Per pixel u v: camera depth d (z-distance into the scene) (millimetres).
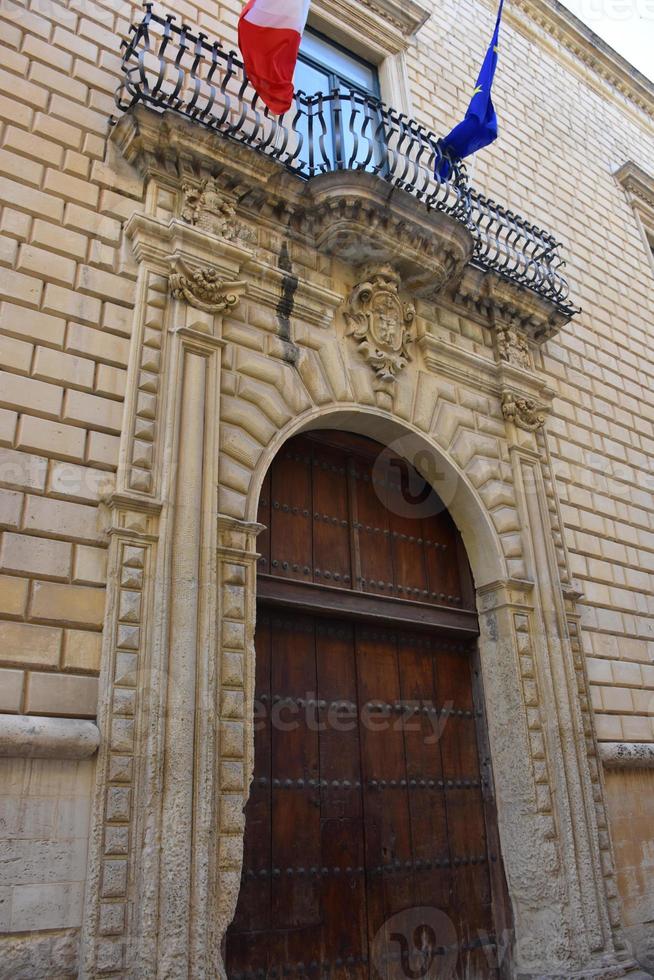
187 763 4918
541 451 8906
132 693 4926
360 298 7598
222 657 5438
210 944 4711
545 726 7344
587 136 12977
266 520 6863
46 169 6000
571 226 11508
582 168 12453
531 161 11508
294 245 7367
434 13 11172
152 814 4695
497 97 11570
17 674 4652
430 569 7949
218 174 6766
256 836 5879
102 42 6785
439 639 7762
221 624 5523
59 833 4480
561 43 13594
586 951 6590
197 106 7211
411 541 7922
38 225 5777
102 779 4648
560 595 8016
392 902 6410
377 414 7332
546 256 9547
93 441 5457
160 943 4488
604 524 9297
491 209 9023
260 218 7160
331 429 7523
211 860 4867
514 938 6766
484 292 8781
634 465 10156
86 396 5539
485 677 7660
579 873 6895
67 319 5664
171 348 5992
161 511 5426
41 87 6242
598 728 7969
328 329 7352
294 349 6918
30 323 5473
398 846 6633
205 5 7883
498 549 7781
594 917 6793
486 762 7457
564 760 7273
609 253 11938
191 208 6551
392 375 7531
